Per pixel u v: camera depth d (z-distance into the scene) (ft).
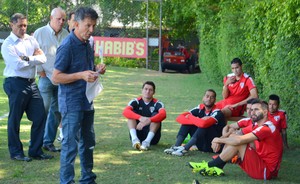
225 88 31.63
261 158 23.03
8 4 99.14
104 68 19.20
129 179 22.50
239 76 31.27
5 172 23.12
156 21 100.32
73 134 19.11
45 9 99.25
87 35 18.90
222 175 23.32
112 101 48.06
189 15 92.43
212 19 70.44
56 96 26.86
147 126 28.91
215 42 67.77
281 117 28.30
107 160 25.84
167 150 27.40
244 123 25.79
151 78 76.38
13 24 24.35
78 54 19.03
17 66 24.09
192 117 27.84
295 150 29.12
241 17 51.21
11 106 24.76
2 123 34.96
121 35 99.40
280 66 32.96
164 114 28.86
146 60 98.07
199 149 28.12
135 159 26.16
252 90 30.71
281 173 24.27
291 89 31.83
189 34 101.65
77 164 24.80
